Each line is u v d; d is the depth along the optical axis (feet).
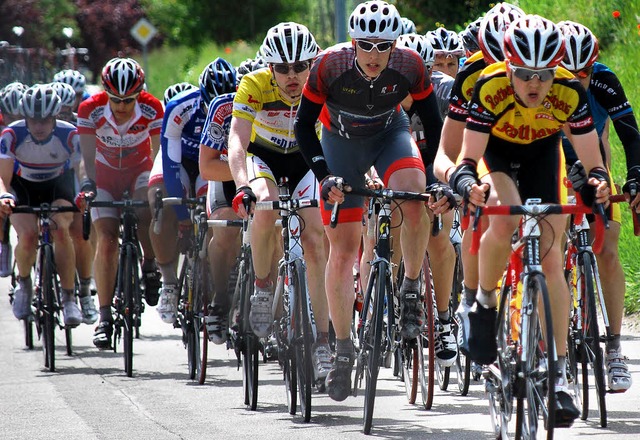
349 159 61.67
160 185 83.56
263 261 64.75
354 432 57.62
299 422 61.00
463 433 56.59
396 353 70.85
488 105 48.62
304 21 298.56
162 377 78.43
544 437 54.19
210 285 75.87
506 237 49.42
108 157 88.79
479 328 51.55
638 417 58.85
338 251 59.21
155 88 326.65
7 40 380.37
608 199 46.98
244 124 64.28
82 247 92.73
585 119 49.39
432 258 64.39
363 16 55.67
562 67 55.52
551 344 45.68
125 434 58.95
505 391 50.88
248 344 66.13
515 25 47.34
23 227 88.38
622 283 61.21
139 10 417.08
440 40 81.41
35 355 89.71
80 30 415.44
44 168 89.61
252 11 346.54
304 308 60.44
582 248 58.49
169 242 84.23
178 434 58.44
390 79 57.82
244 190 60.18
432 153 60.13
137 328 97.66
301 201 60.64
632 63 126.93
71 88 101.65
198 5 353.31
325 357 61.05
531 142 50.72
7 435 59.72
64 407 67.41
